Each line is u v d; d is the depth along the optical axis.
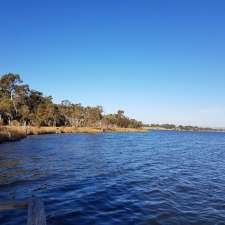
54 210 11.86
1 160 26.81
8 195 14.09
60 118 133.00
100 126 156.50
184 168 26.02
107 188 16.25
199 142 81.12
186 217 11.30
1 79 110.56
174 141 79.19
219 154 43.44
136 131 160.50
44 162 26.17
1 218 10.54
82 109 147.12
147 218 11.07
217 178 20.91
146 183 18.09
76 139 67.69
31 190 15.24
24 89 113.06
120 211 11.93
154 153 40.62
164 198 14.30
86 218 10.94
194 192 15.88
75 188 16.02
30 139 60.41
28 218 4.56
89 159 30.00
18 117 108.12
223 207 12.87
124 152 40.25
